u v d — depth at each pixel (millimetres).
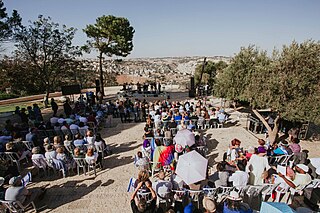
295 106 9234
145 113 16328
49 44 21516
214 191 6133
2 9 17031
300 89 9227
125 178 8203
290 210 4230
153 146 8914
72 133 11578
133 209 5191
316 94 9016
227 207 5215
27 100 27500
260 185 6137
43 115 19547
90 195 7195
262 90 9859
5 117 18062
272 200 6535
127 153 10469
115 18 25688
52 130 11969
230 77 13391
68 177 8352
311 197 6363
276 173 7172
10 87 27328
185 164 6469
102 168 8977
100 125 14953
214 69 34656
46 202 6906
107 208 6539
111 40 26781
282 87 9227
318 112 8930
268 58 12734
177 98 25844
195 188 6211
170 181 6656
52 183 7953
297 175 6336
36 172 8555
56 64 22500
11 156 8711
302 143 11680
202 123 13289
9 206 5902
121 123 15547
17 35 19641
